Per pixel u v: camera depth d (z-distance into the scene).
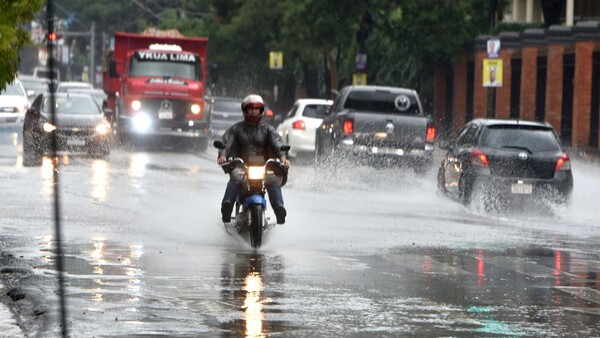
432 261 30.08
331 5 113.25
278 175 32.84
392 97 65.62
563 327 21.19
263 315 21.62
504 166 46.22
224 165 32.81
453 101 117.25
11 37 30.06
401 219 41.34
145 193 47.75
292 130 76.44
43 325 20.09
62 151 70.69
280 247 32.12
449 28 113.06
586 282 27.03
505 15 136.50
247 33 141.12
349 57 132.38
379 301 23.52
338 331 20.27
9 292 23.33
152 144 92.88
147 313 21.47
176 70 86.94
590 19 120.31
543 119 101.12
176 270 27.11
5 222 36.28
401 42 115.38
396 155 60.84
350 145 60.75
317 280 26.16
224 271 27.16
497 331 20.62
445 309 22.77
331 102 76.69
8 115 90.56
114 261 28.33
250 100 32.75
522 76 101.62
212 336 19.53
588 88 90.19
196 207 42.03
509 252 32.66
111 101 97.50
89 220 37.38
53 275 25.72
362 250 32.00
